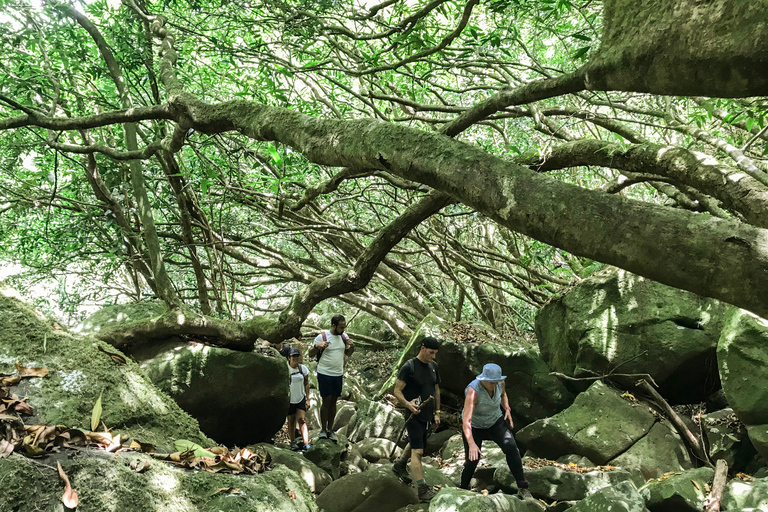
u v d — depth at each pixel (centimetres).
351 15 530
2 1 512
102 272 998
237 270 1159
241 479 237
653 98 621
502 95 306
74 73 631
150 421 275
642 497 469
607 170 834
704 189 286
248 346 642
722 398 712
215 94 662
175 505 210
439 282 1351
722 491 488
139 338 624
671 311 730
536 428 682
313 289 560
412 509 529
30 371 256
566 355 796
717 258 112
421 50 487
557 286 1007
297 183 614
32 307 297
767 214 246
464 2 520
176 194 711
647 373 720
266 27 581
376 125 197
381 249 514
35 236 793
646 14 129
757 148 631
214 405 619
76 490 195
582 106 623
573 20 627
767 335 589
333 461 671
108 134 738
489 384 547
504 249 1287
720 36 109
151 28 538
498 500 472
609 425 666
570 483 555
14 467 191
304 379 734
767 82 106
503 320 1215
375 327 1387
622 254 125
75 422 245
